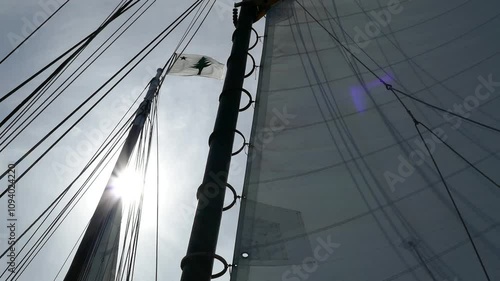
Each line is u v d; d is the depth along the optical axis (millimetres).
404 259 4730
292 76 7309
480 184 5445
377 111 6703
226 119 5477
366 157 5918
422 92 7059
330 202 5312
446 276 4566
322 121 6430
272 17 8766
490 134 6074
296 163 5758
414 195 5410
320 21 8852
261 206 5164
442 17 8766
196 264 4039
